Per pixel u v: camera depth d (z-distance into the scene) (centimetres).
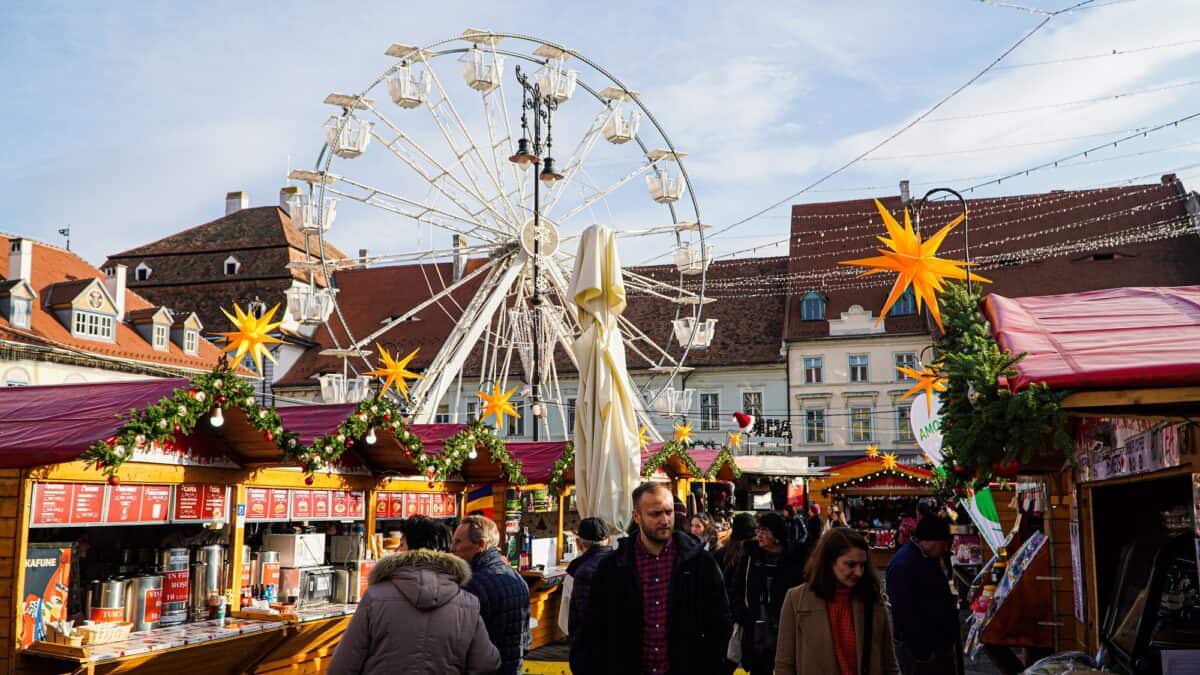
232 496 871
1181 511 744
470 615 508
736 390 5638
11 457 668
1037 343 573
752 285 5981
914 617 699
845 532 581
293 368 5912
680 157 3009
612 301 1130
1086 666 728
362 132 2686
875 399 5391
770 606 835
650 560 552
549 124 2177
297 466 970
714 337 5778
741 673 1116
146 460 770
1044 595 1074
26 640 662
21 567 661
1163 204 5288
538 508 1623
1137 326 611
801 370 5522
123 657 668
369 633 491
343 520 1103
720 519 2336
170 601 792
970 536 2116
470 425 1234
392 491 1166
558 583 1402
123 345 4350
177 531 906
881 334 5403
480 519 639
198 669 767
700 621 540
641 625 540
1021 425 493
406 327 6147
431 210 2877
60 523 696
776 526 838
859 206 5931
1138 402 489
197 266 6028
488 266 2991
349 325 6184
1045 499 1121
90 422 713
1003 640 1081
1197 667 580
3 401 849
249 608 847
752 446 5491
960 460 531
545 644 1400
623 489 1085
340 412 1036
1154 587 673
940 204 5703
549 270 2947
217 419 779
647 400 3183
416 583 497
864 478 3002
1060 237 5319
